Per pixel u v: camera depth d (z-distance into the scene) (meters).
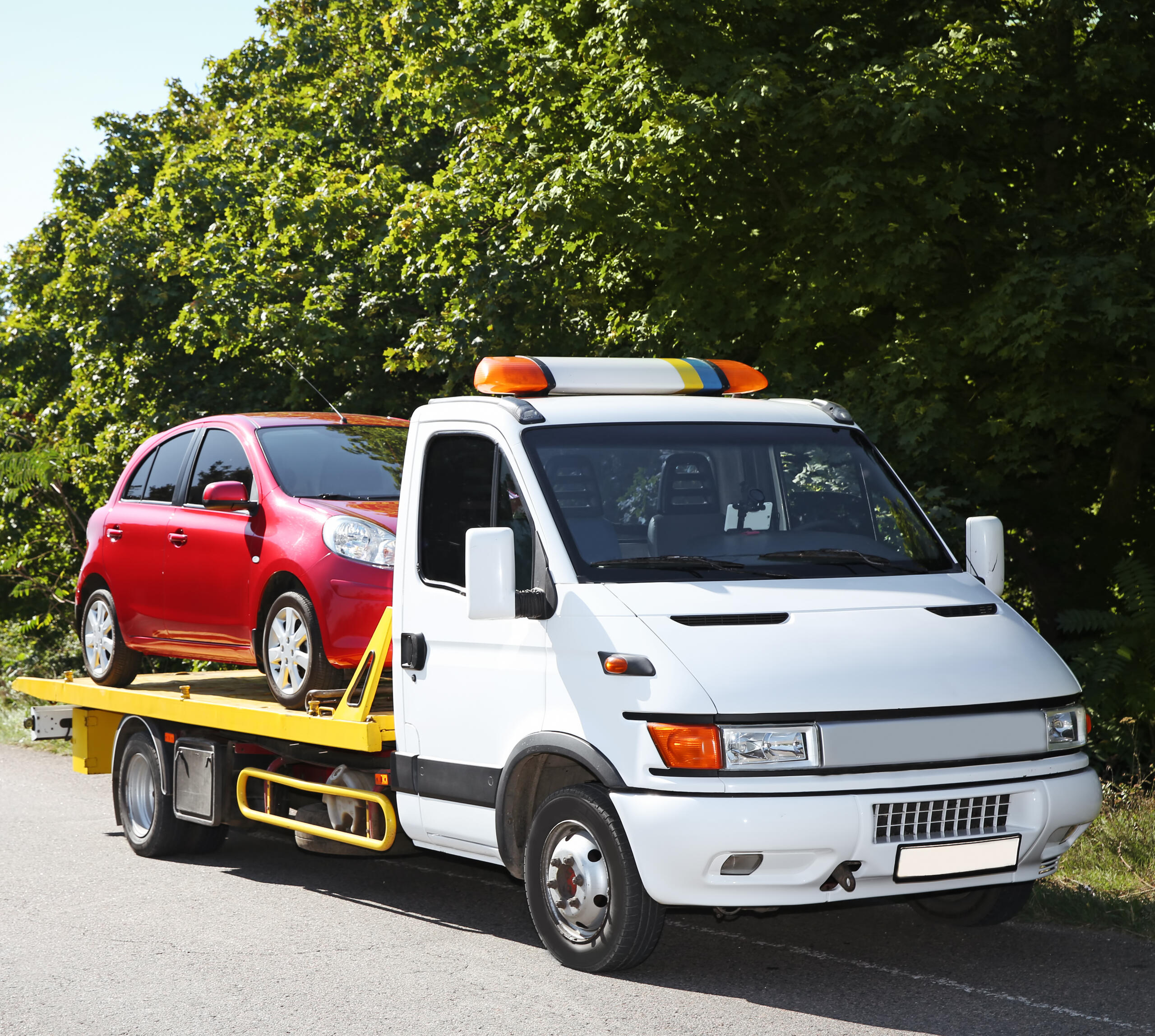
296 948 6.44
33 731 10.03
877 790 5.21
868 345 13.83
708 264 13.66
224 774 8.10
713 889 5.18
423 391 18.33
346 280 17.75
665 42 12.73
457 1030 5.12
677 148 12.57
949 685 5.41
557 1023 5.17
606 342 15.36
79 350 21.09
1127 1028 5.01
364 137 21.36
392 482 8.16
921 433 11.81
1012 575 16.16
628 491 6.07
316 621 7.38
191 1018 5.35
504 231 15.91
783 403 6.85
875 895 5.27
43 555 24.12
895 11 13.41
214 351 18.28
